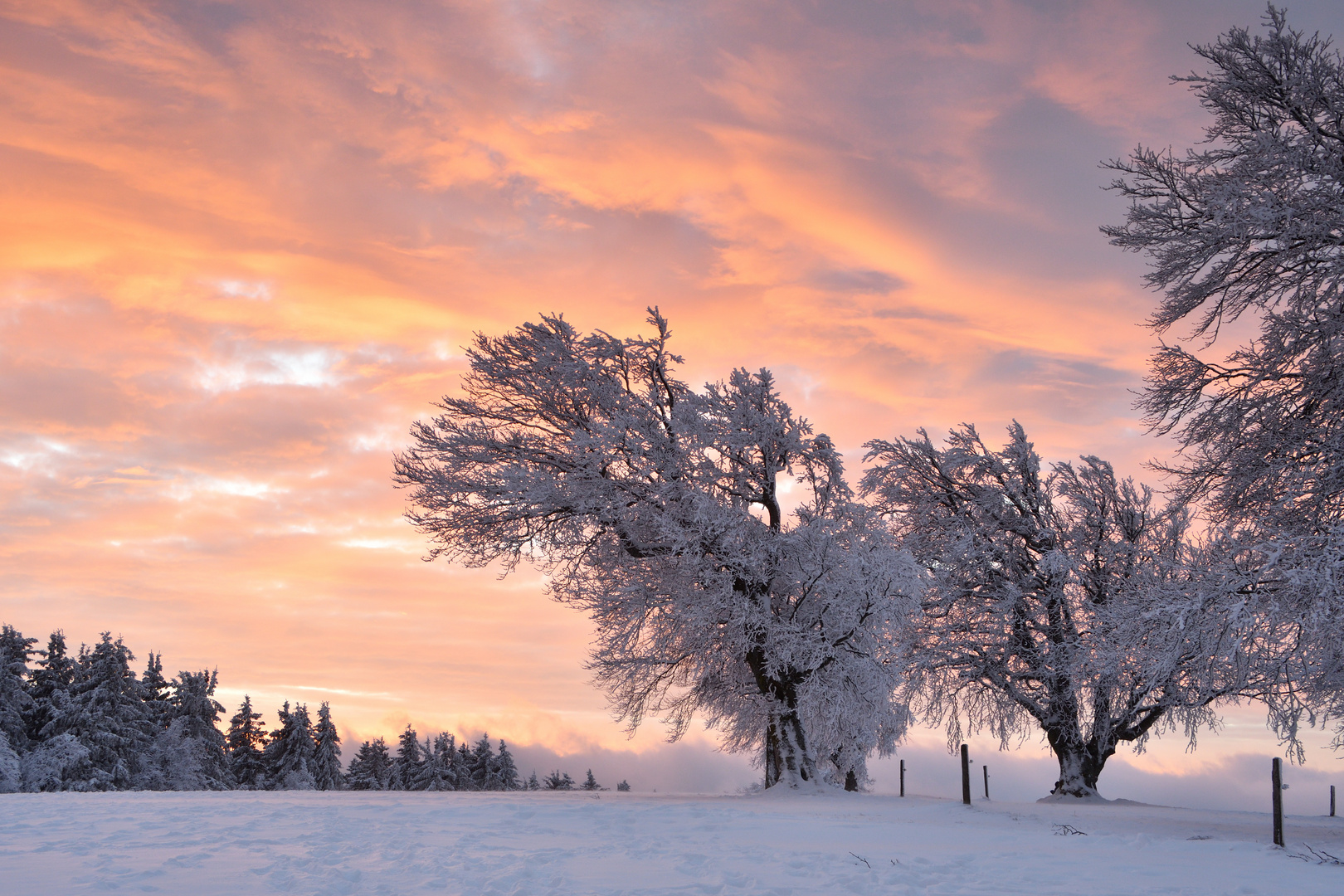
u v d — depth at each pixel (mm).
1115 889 9516
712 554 27062
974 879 10125
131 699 55188
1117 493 33125
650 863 10930
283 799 19172
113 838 11891
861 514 28359
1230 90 20094
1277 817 13266
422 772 78562
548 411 27969
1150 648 17781
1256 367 20250
